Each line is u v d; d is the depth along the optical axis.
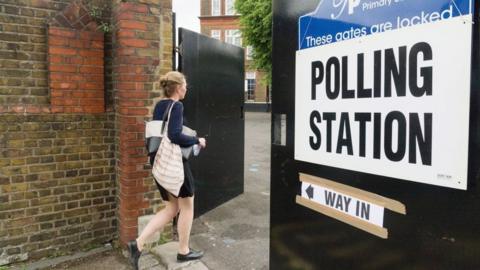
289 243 2.13
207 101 4.56
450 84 1.37
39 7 3.31
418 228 1.49
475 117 1.30
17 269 3.30
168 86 3.08
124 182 3.54
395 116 1.56
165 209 3.24
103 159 3.74
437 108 1.41
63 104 3.47
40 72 3.38
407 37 1.50
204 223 4.35
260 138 13.18
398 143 1.55
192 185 3.15
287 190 2.13
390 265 1.60
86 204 3.69
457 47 1.34
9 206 3.31
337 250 1.85
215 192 4.88
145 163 3.56
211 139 4.71
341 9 1.78
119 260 3.52
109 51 3.69
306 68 1.97
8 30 3.20
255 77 31.98
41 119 3.38
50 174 3.47
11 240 3.35
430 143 1.44
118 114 3.62
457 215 1.36
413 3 1.48
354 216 1.76
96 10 3.56
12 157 3.29
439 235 1.42
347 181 1.78
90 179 3.69
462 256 1.35
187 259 3.33
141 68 3.46
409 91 1.51
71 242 3.63
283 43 2.11
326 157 1.89
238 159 5.43
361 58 1.69
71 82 3.49
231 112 5.17
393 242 1.58
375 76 1.64
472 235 1.32
